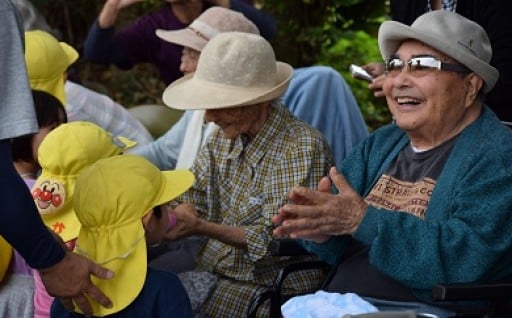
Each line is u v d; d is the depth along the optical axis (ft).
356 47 25.66
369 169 11.80
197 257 13.15
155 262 13.52
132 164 9.71
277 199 12.24
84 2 27.66
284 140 12.46
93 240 9.56
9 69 8.68
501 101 13.64
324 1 25.72
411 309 10.78
